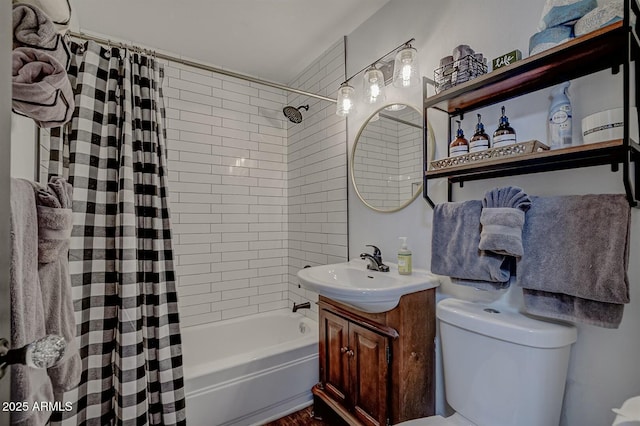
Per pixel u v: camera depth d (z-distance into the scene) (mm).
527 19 1142
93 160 1307
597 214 849
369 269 1626
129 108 1383
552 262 916
